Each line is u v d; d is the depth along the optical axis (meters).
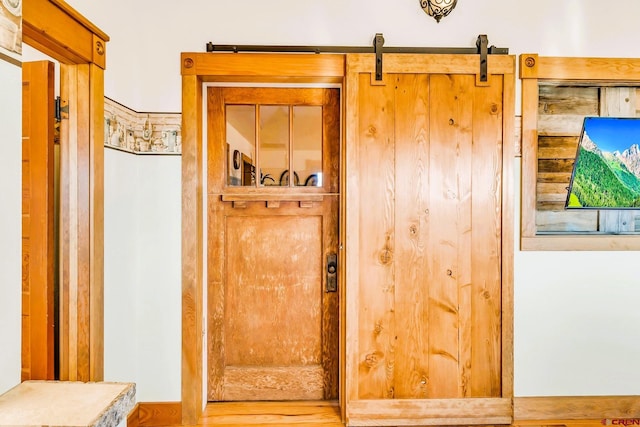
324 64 2.23
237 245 2.46
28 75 1.69
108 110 1.92
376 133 2.25
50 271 1.71
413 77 2.25
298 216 2.46
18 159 1.12
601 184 2.30
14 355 1.09
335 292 2.47
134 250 2.21
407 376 2.27
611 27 2.27
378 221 2.26
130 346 2.17
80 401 0.99
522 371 2.30
